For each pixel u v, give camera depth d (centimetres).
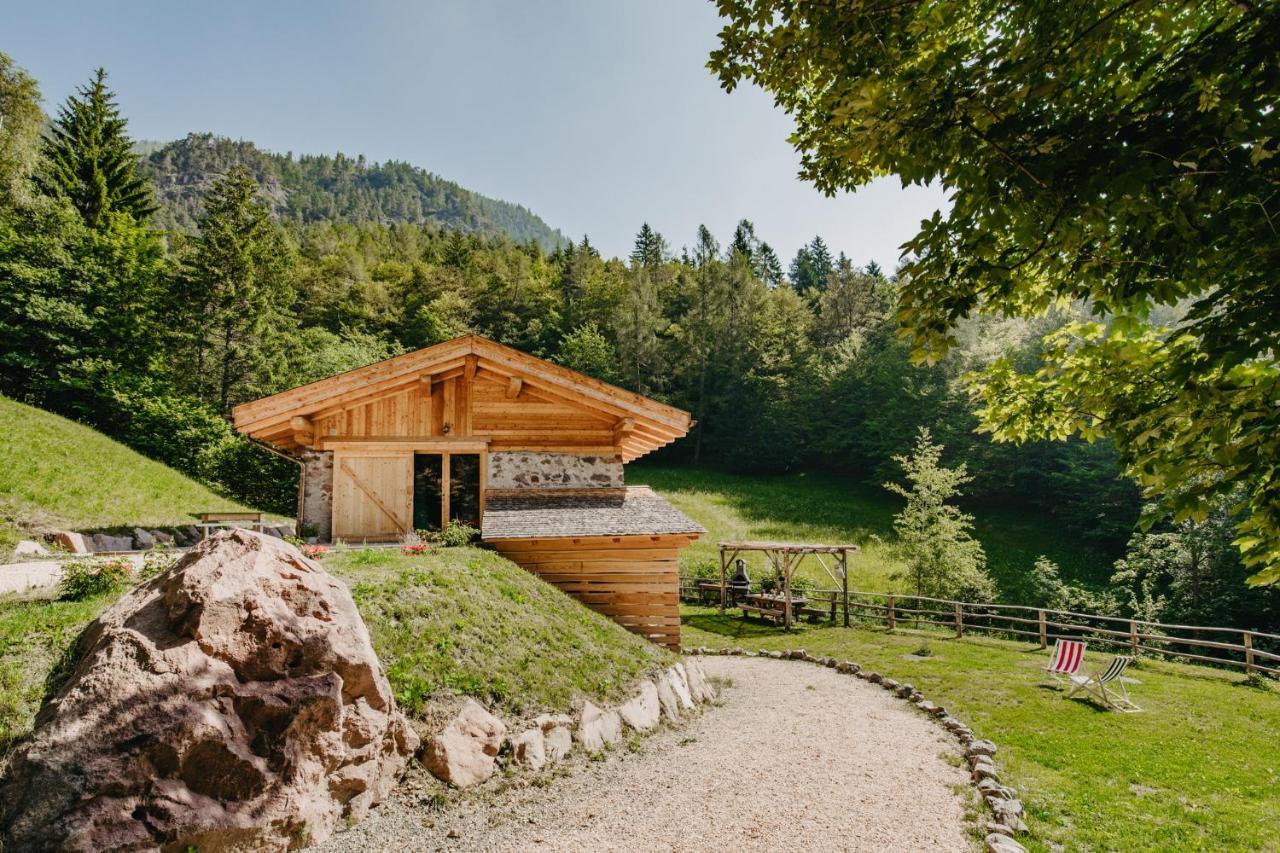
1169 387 485
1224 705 1312
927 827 735
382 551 1202
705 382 6106
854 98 406
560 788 749
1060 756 1005
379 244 11456
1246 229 341
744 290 6388
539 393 1612
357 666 650
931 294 430
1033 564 3478
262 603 615
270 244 4562
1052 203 361
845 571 2336
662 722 1026
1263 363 454
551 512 1473
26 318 2744
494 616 984
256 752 551
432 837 620
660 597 1442
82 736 488
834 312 6856
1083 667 1669
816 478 5350
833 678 1515
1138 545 2889
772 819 732
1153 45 439
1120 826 773
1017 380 610
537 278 9031
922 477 2772
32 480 1664
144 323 3152
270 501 2817
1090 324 570
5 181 3103
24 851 436
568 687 910
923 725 1151
